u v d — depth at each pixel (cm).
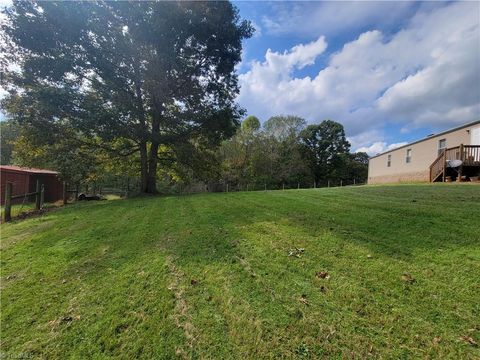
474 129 1393
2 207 1354
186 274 353
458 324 227
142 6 1228
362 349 210
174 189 3134
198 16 1334
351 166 4806
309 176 3850
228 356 218
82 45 1245
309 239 435
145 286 333
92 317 282
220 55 1480
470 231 403
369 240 406
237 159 3475
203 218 652
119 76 1367
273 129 3856
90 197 1758
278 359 210
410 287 280
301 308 262
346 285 294
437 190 867
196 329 250
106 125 1233
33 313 298
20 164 1397
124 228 616
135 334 252
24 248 529
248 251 408
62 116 1219
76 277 376
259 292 295
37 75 1213
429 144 1745
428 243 375
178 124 1554
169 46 1319
